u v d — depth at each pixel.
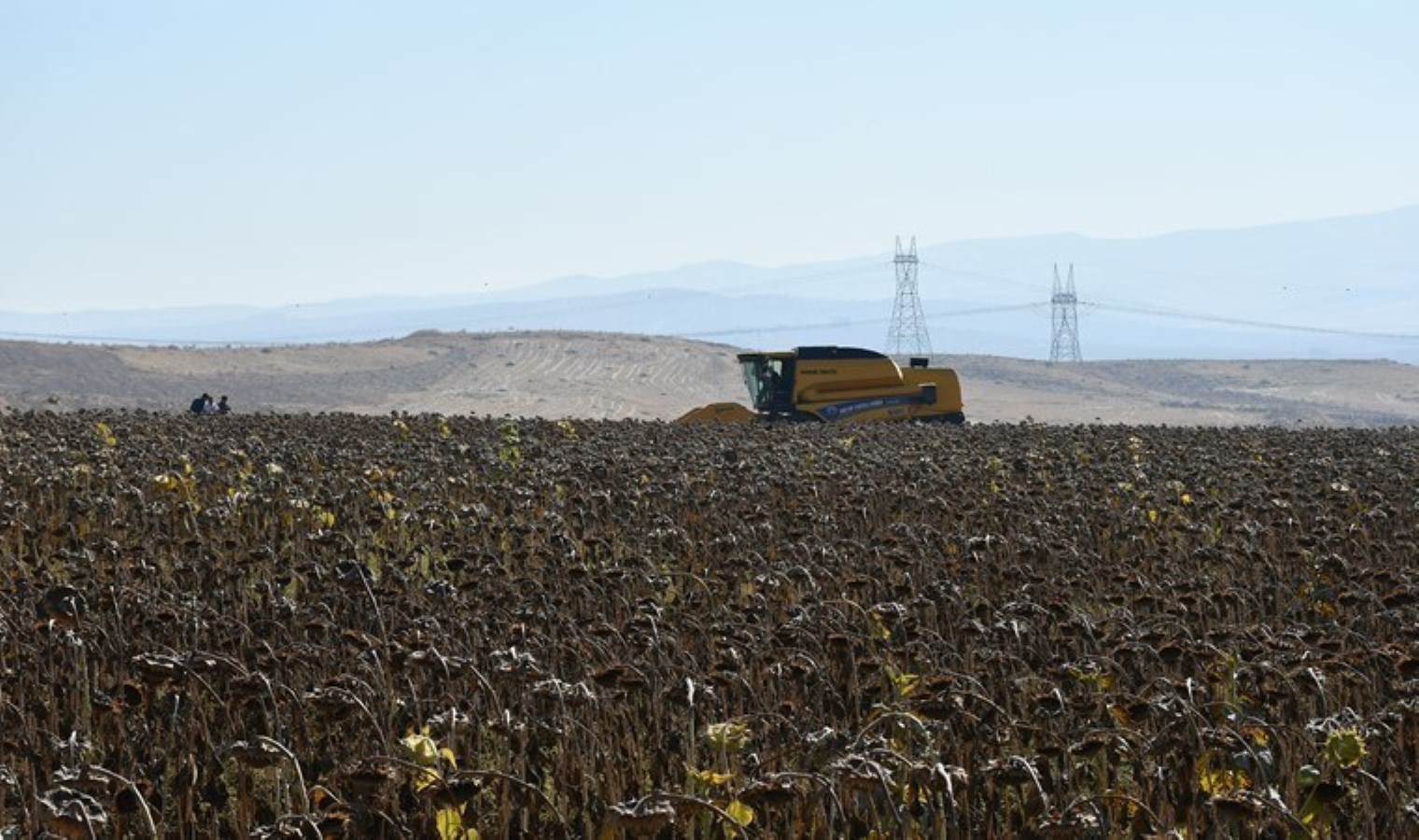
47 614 27.05
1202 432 106.75
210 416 97.69
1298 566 38.88
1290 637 27.45
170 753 22.23
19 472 53.69
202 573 35.31
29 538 39.81
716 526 44.88
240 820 19.19
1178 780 19.50
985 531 47.31
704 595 34.88
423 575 38.09
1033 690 24.44
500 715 21.66
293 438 77.00
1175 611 30.75
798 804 17.80
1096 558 40.78
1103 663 24.98
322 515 42.59
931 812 18.03
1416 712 21.62
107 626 29.38
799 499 52.22
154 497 48.03
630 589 33.91
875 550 38.50
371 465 59.97
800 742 21.27
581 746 22.34
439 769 17.97
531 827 19.28
